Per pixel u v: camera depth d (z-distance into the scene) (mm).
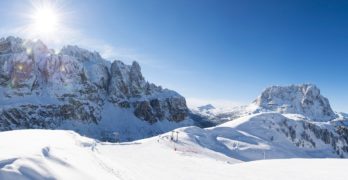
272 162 42250
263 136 195125
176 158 51531
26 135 46188
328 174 30734
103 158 36000
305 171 33188
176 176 32219
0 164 18984
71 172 21938
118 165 33125
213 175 33438
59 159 23969
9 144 29766
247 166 39656
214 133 166500
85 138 69000
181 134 131625
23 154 22375
